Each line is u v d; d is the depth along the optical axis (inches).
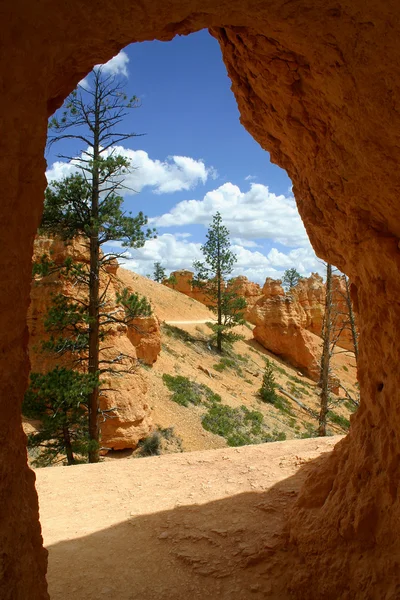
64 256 802.8
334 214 196.4
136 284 1983.3
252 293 2564.0
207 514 272.4
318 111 172.2
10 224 119.6
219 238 1592.0
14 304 125.2
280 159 228.4
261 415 1069.8
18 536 124.5
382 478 173.3
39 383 566.9
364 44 129.9
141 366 1002.7
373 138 149.4
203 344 1518.2
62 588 211.6
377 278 179.8
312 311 2177.7
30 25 114.0
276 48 162.1
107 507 307.3
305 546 199.3
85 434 621.0
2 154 112.4
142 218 640.4
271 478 312.5
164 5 136.0
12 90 113.1
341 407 1413.6
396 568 152.4
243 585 203.2
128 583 214.4
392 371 173.2
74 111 599.2
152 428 783.1
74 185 594.2
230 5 140.3
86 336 660.1
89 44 145.6
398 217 164.9
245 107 218.5
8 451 125.0
